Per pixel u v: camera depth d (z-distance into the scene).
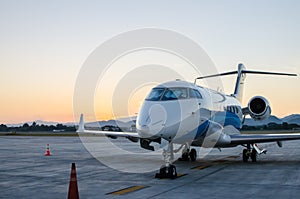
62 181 11.05
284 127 86.19
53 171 13.45
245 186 10.09
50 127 112.75
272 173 12.95
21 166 15.14
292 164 16.25
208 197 8.49
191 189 9.59
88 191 9.29
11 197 8.62
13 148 27.50
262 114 18.69
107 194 8.88
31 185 10.34
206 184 10.42
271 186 10.09
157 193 9.00
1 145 31.92
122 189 9.58
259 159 19.03
